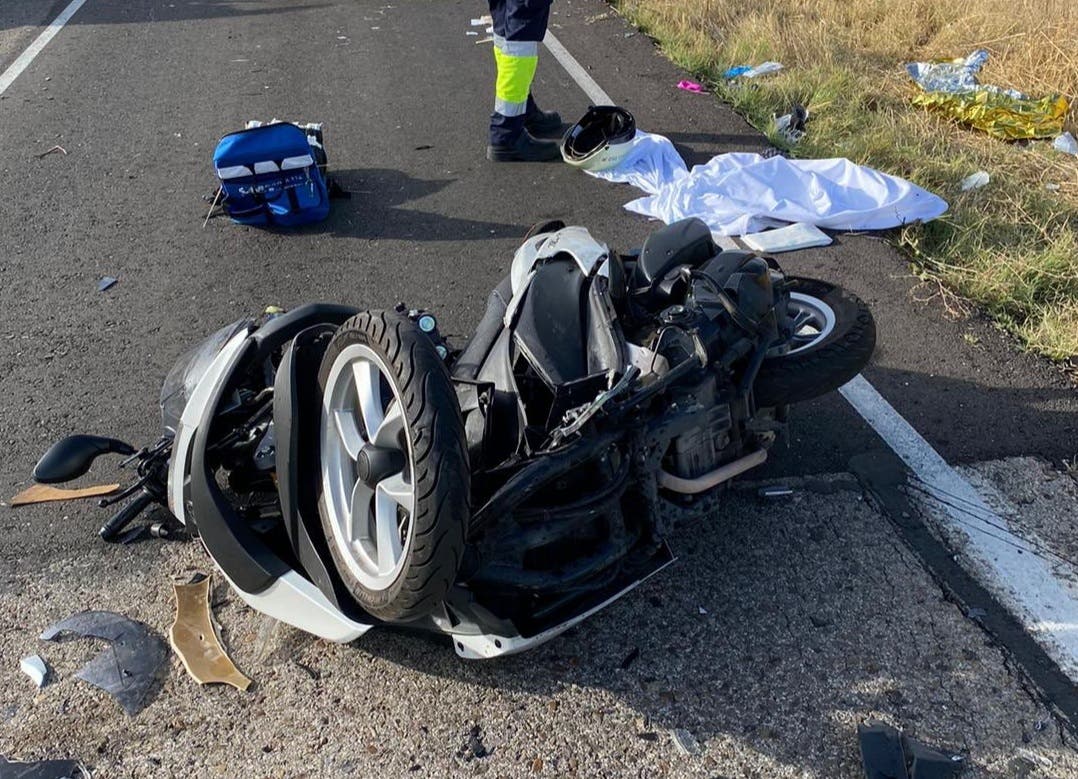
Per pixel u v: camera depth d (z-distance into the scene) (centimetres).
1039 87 753
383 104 772
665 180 615
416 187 629
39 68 887
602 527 276
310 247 560
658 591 323
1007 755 265
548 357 279
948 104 720
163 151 693
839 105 724
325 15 1034
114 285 527
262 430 319
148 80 846
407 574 235
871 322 354
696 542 341
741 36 876
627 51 874
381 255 548
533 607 275
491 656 272
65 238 577
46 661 308
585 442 260
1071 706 278
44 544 354
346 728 282
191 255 554
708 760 268
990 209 572
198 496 298
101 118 759
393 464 241
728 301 296
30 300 514
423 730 280
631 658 299
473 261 539
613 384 270
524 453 267
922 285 501
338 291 514
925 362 438
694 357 277
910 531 343
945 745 268
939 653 296
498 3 621
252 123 619
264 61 889
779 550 337
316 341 287
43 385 445
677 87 783
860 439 388
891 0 941
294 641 312
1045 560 330
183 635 314
